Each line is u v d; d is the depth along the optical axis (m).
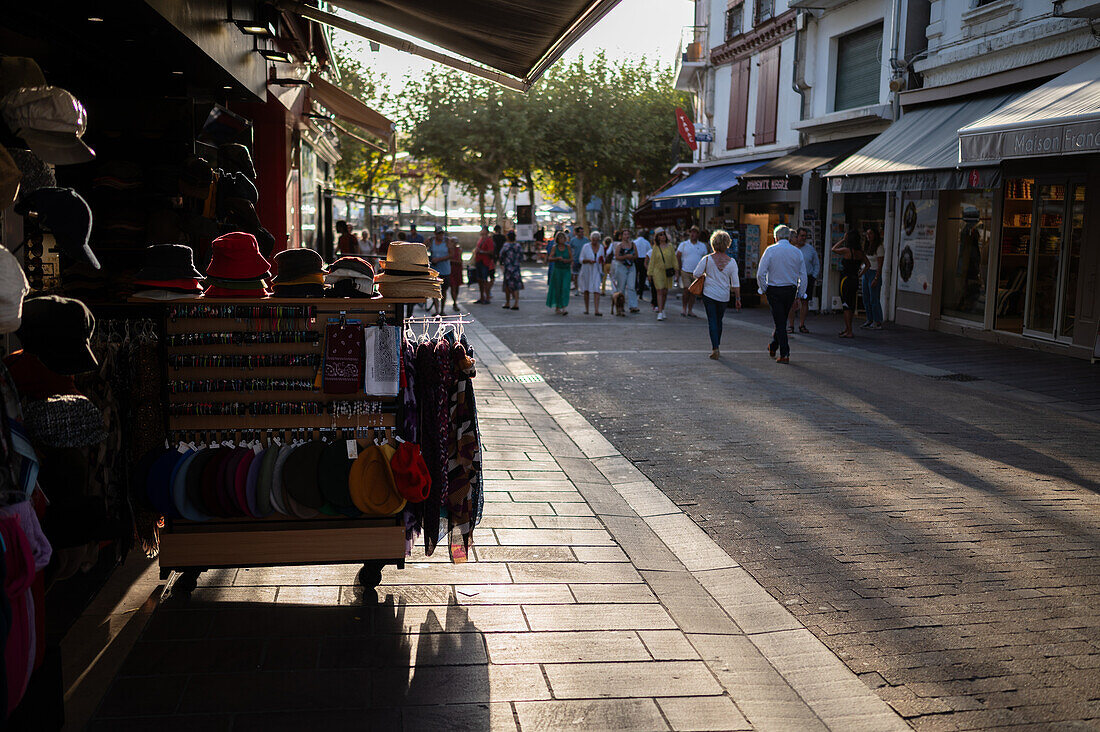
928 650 4.28
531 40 6.62
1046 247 14.12
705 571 5.28
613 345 14.62
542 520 6.00
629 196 46.84
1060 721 3.66
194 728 3.40
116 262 6.12
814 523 6.09
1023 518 6.18
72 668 3.84
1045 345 14.00
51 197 3.45
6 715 2.78
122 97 6.38
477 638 4.23
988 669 4.10
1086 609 4.74
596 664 4.02
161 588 4.72
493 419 9.05
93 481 4.19
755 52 25.55
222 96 8.13
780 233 12.73
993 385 11.14
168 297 4.45
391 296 4.61
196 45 5.80
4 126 3.63
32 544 2.91
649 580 5.08
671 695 3.78
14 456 2.96
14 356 3.68
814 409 9.69
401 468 4.49
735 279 13.02
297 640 4.15
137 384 4.54
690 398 10.27
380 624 4.34
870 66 19.80
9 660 2.84
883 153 16.70
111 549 4.99
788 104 23.52
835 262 20.28
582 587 4.91
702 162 30.28
